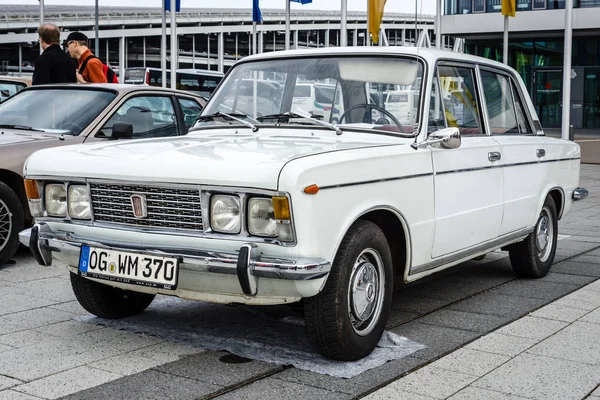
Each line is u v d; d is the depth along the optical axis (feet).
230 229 12.47
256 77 17.30
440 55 16.72
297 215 11.98
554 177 21.35
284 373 12.94
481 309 17.60
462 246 16.83
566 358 13.89
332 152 13.08
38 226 14.47
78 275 14.99
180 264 12.61
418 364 13.48
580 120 119.55
